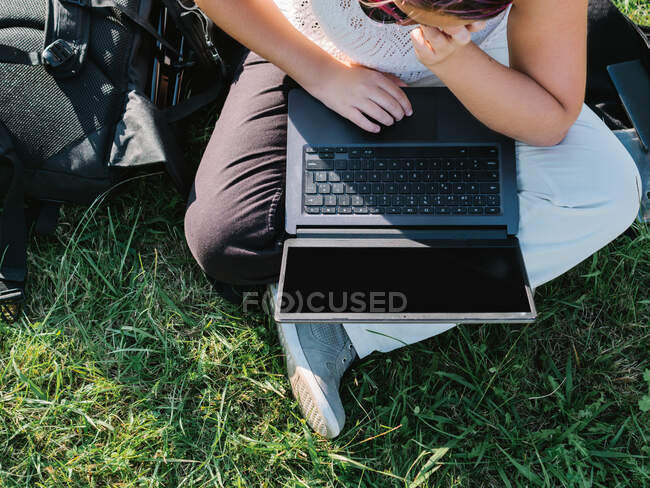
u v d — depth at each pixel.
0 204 1.67
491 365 1.55
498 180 1.28
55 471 1.45
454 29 0.92
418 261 1.24
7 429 1.49
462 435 1.46
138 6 1.53
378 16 1.15
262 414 1.54
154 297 1.61
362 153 1.30
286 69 1.32
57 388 1.50
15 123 1.47
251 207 1.37
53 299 1.62
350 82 1.30
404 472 1.47
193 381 1.54
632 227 1.63
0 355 1.55
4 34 1.47
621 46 1.66
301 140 1.31
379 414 1.50
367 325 1.44
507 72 1.11
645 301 1.57
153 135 1.50
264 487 1.46
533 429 1.52
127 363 1.56
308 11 1.22
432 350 1.58
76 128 1.50
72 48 1.47
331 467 1.46
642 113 1.60
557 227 1.36
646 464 1.46
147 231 1.68
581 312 1.61
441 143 1.29
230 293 1.57
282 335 1.47
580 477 1.43
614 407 1.53
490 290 1.19
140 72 1.57
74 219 1.68
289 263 1.24
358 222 1.29
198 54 1.58
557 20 1.02
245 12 1.25
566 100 1.15
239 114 1.44
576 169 1.34
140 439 1.47
